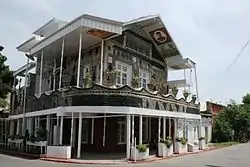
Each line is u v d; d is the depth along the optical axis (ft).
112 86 63.21
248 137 167.53
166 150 66.54
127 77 76.48
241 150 92.94
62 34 63.62
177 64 91.35
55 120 76.69
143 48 84.02
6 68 98.84
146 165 51.88
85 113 64.54
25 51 85.76
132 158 57.00
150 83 80.84
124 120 73.72
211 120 136.56
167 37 83.51
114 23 60.75
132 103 58.65
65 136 75.87
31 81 93.71
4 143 86.74
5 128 106.01
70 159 56.44
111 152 69.21
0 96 98.58
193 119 89.81
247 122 151.84
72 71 80.18
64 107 60.39
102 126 70.59
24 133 80.84
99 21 59.06
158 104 67.15
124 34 76.33
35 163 51.93
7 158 60.34
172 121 86.79
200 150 86.38
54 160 55.36
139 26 79.92
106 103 57.06
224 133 138.82
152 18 75.61
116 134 71.15
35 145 64.69
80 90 58.44
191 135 102.68
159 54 91.09
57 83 84.74
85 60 75.36
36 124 76.95
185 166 52.26
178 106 76.95
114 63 72.69
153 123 85.10
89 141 71.56
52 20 84.17
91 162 53.26
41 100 72.49
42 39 74.95
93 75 71.61
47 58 86.28
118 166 50.19
